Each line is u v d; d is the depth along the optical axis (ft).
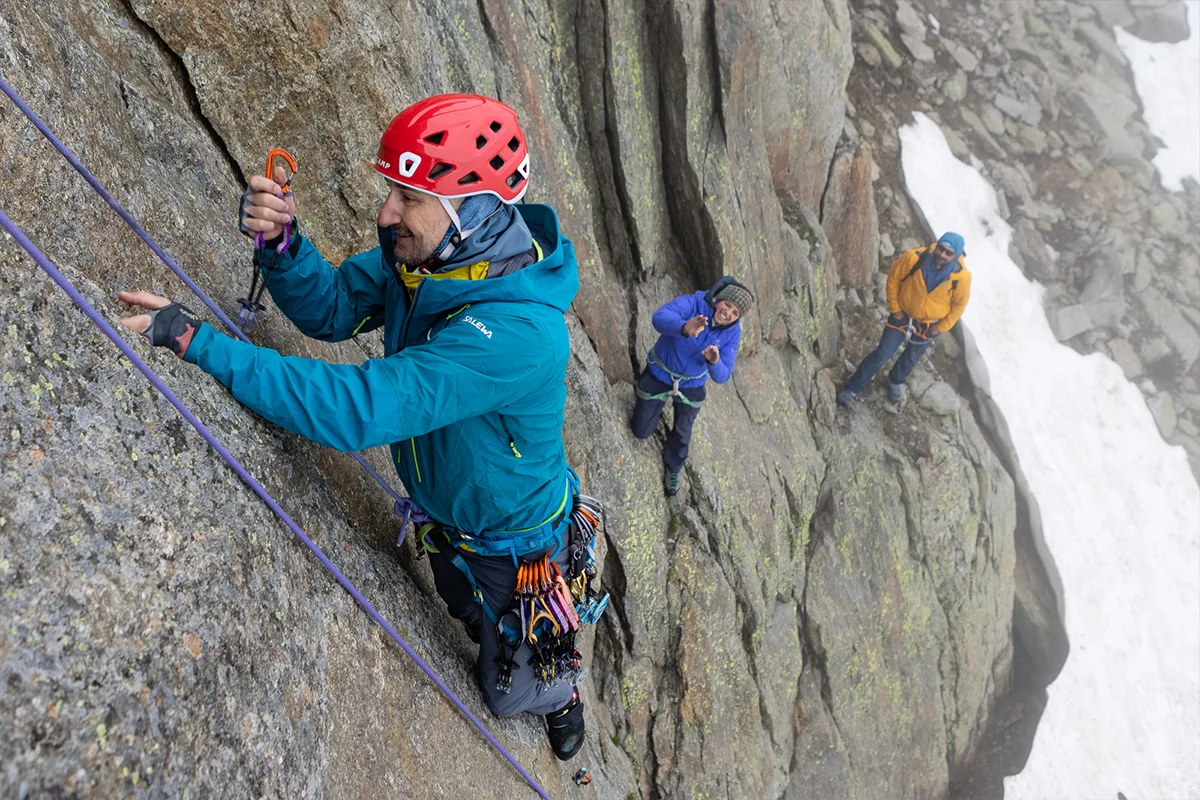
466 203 7.14
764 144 28.71
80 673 4.81
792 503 28.45
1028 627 40.09
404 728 8.64
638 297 24.22
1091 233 46.32
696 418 24.34
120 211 6.97
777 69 29.27
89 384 5.88
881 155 41.96
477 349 6.81
